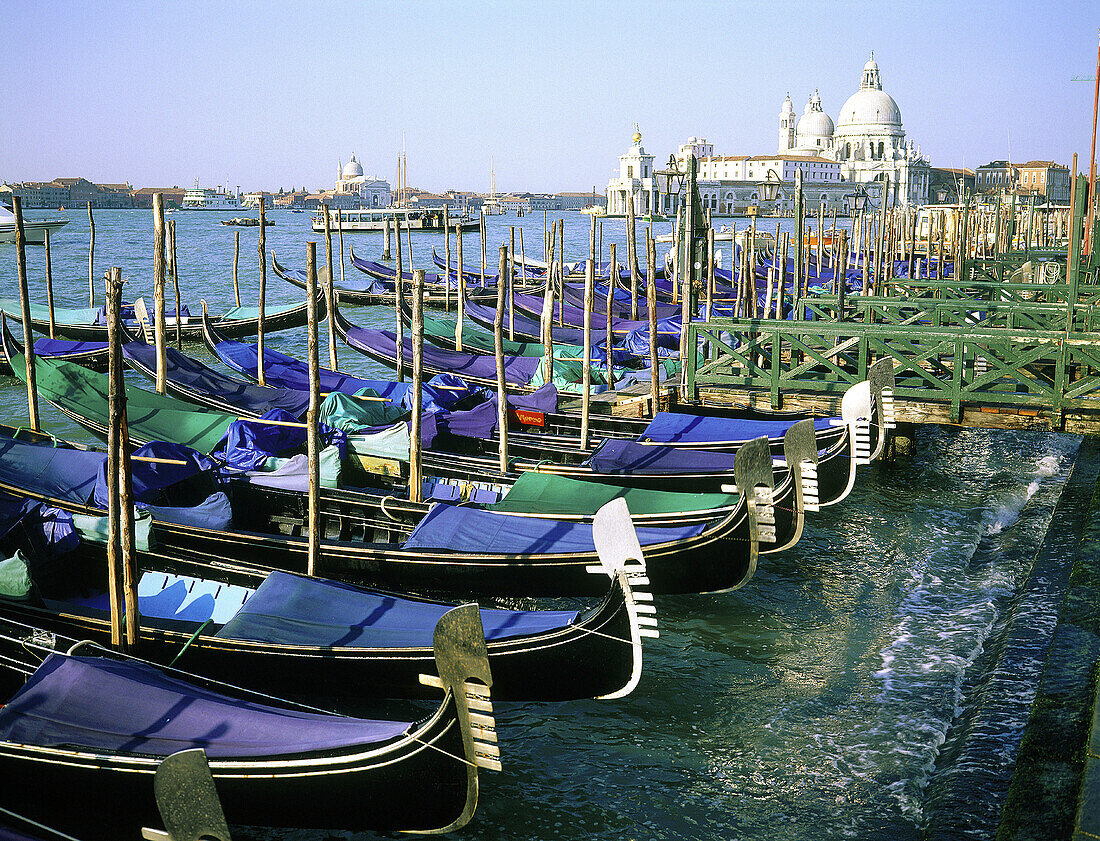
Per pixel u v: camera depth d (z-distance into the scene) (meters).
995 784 7.43
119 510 9.50
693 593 11.95
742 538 11.30
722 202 163.62
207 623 10.01
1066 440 20.78
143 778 7.43
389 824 7.71
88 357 23.67
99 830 7.94
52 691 8.03
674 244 34.62
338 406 16.91
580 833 8.28
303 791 7.54
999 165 167.25
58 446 14.98
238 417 15.69
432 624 9.61
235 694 9.71
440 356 22.27
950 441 20.77
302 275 42.47
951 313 20.86
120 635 9.61
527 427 18.05
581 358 22.53
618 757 9.33
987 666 9.99
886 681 10.41
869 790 8.59
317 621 9.67
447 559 11.64
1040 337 15.53
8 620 9.49
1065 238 51.78
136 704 7.98
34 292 47.84
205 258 75.88
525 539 11.73
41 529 11.41
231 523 12.50
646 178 165.88
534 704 10.26
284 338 35.69
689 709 10.11
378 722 7.76
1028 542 13.76
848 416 13.20
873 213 40.19
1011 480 17.66
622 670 9.25
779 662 10.98
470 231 117.56
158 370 19.45
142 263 66.50
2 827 7.09
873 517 15.69
